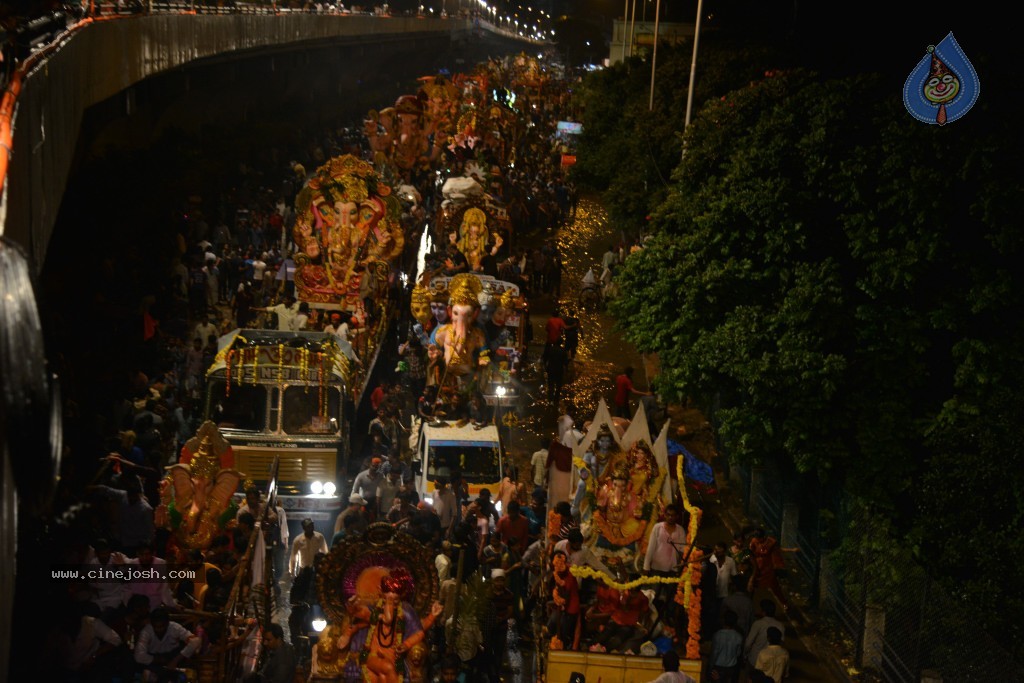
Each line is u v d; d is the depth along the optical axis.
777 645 14.52
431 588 11.90
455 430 20.31
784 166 19.86
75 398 19.55
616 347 33.28
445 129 49.03
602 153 46.53
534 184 52.38
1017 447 14.52
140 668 11.63
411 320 30.50
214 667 11.59
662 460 16.72
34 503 4.41
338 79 91.31
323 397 19.94
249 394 19.88
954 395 17.00
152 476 16.97
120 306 25.28
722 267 20.44
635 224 39.12
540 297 38.66
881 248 17.94
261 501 16.30
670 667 12.36
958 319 17.19
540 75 91.00
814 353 17.42
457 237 32.44
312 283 27.62
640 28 83.38
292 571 15.88
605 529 16.56
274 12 57.97
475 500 17.84
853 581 16.53
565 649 13.01
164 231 31.39
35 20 15.56
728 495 22.78
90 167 33.75
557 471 17.77
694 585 13.81
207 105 56.75
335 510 19.56
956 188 17.33
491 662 14.11
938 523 14.86
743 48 42.12
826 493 18.23
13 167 10.27
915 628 14.48
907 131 17.50
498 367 26.00
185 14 36.75
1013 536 14.06
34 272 4.43
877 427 16.98
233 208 37.75
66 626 11.50
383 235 27.70
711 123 23.77
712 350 19.20
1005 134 16.97
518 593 15.99
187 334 25.95
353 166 27.50
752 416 18.02
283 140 55.53
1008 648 13.30
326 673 11.73
